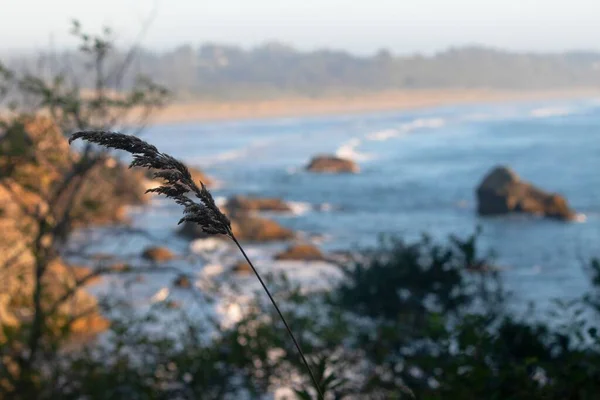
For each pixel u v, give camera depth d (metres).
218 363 7.64
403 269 9.57
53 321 8.12
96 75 9.41
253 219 53.53
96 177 9.56
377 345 7.26
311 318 8.28
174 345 7.86
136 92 9.28
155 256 27.77
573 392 4.63
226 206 70.12
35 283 8.65
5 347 7.73
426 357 5.32
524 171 104.50
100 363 7.76
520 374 4.70
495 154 125.31
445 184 92.62
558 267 39.94
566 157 118.62
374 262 9.98
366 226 64.75
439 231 60.28
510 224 63.59
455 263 9.70
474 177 98.81
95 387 7.49
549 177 98.44
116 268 9.23
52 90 8.84
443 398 4.66
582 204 75.44
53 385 7.67
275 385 7.43
